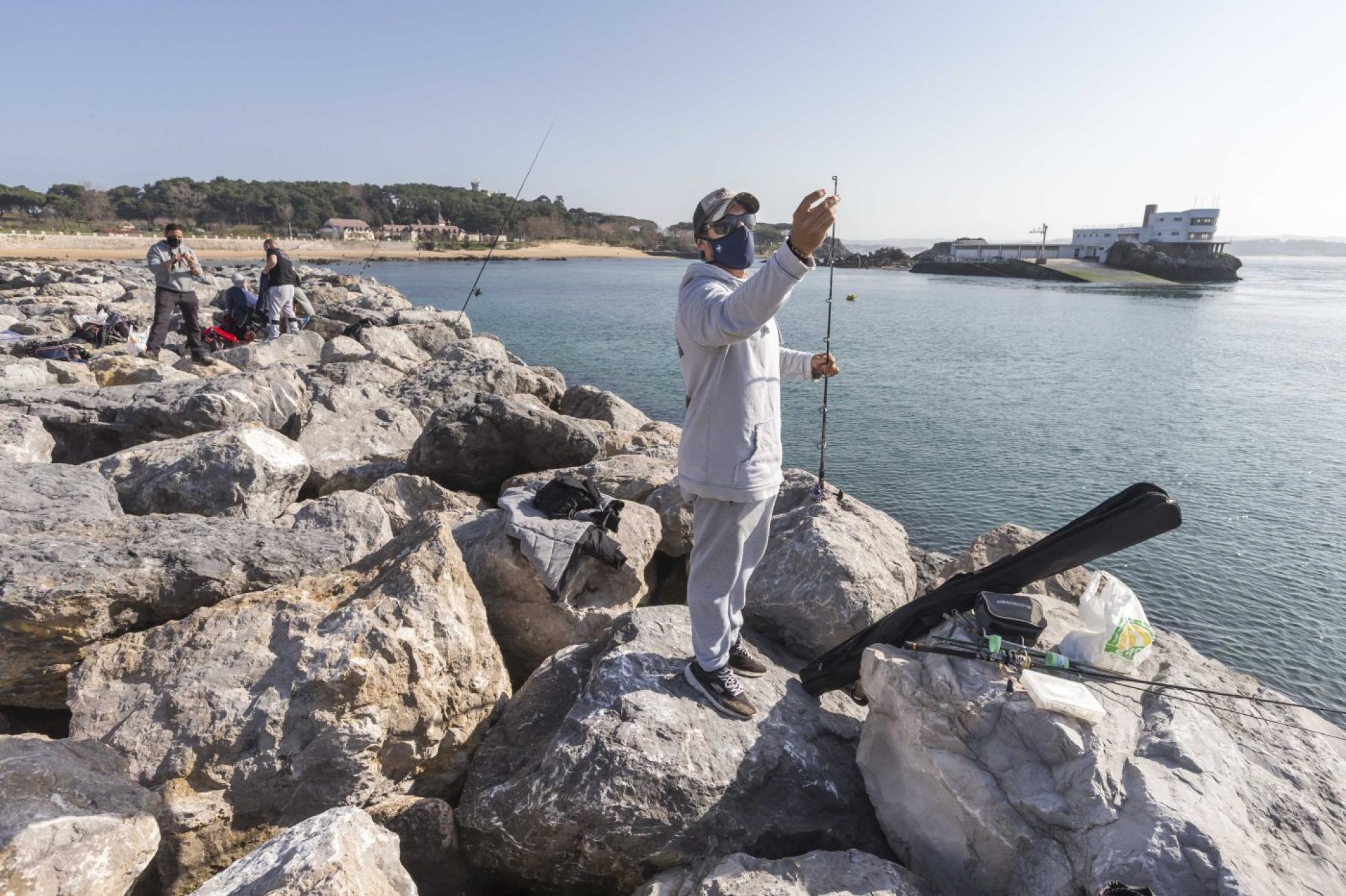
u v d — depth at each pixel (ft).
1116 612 10.87
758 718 11.88
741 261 10.17
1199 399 66.95
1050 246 416.87
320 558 14.28
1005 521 35.88
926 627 12.01
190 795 10.25
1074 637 11.23
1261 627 26.50
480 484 26.30
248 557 13.58
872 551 16.22
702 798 10.69
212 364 40.11
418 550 13.29
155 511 18.66
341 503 17.21
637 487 21.26
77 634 11.69
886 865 9.69
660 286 228.43
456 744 12.24
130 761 10.21
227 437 19.86
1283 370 84.33
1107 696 10.70
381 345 49.24
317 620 11.91
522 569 15.61
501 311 140.46
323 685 10.93
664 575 19.89
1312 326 136.36
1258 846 8.63
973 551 17.44
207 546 13.51
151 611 12.71
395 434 31.63
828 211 8.05
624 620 13.74
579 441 25.88
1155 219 376.89
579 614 15.61
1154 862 8.29
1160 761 9.61
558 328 112.98
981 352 97.09
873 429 53.62
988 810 9.48
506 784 11.39
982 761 9.94
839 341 107.96
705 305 9.37
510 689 13.79
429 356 51.98
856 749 12.30
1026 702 10.15
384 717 11.21
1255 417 59.16
